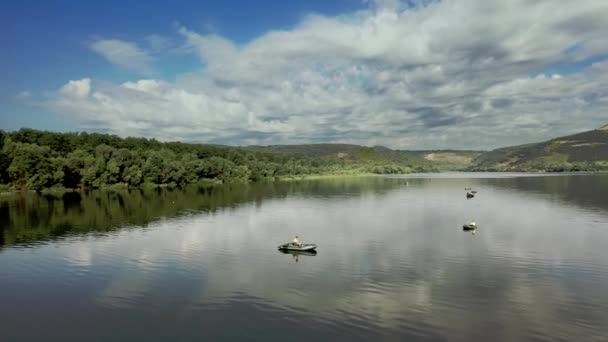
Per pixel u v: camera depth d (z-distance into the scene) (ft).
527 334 111.34
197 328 114.73
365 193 522.88
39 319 122.42
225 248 209.05
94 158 557.74
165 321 119.65
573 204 393.91
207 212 339.98
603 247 207.72
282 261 182.91
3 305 133.08
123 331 113.80
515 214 328.29
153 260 185.47
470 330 113.29
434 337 109.19
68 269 171.83
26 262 182.91
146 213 332.80
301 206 382.22
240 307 129.39
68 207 368.27
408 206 383.65
